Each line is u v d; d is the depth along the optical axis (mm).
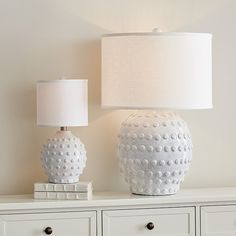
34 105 2658
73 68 2697
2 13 2631
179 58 2344
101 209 2410
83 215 2398
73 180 2482
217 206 2521
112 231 2422
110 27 2730
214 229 2523
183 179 2562
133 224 2438
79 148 2484
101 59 2621
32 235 2357
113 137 2736
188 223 2492
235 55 2846
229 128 2852
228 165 2855
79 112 2426
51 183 2463
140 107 2348
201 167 2828
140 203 2418
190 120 2812
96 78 2719
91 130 2719
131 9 2748
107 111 2729
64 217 2381
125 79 2367
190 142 2502
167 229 2471
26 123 2654
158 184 2475
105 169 2732
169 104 2342
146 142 2424
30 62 2658
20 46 2648
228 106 2848
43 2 2664
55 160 2447
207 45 2410
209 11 2816
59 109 2398
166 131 2434
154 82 2340
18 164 2652
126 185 2740
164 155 2430
